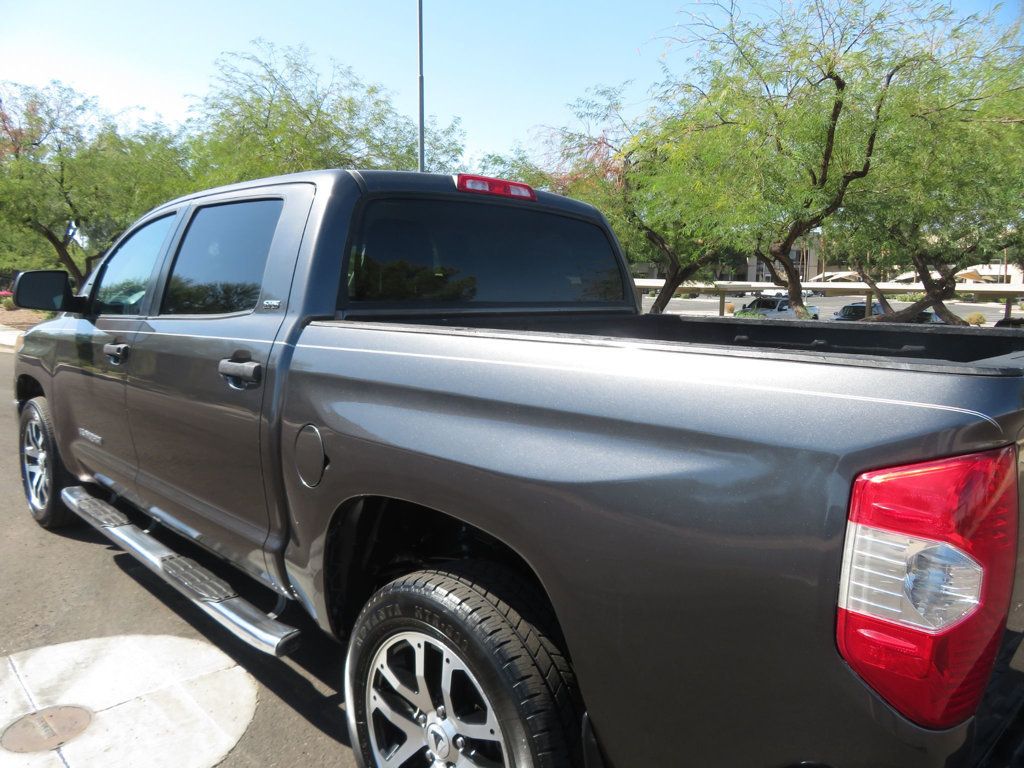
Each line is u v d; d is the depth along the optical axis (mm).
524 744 1803
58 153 23500
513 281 3373
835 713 1389
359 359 2297
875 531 1338
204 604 2812
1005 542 1354
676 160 12367
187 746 2711
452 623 1917
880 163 11383
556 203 3631
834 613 1370
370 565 2463
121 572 4242
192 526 3111
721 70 11422
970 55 10852
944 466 1305
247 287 2912
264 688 3109
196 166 21234
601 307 3801
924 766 1340
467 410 1967
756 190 11320
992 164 11117
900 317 17484
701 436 1548
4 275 36844
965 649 1331
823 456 1399
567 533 1718
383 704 2168
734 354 1584
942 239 14586
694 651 1545
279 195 2936
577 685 1857
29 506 5023
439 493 1977
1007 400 1354
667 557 1565
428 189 3062
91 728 2795
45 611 3756
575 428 1750
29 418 4848
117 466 3721
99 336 3732
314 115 18547
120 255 3955
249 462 2676
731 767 1535
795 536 1409
